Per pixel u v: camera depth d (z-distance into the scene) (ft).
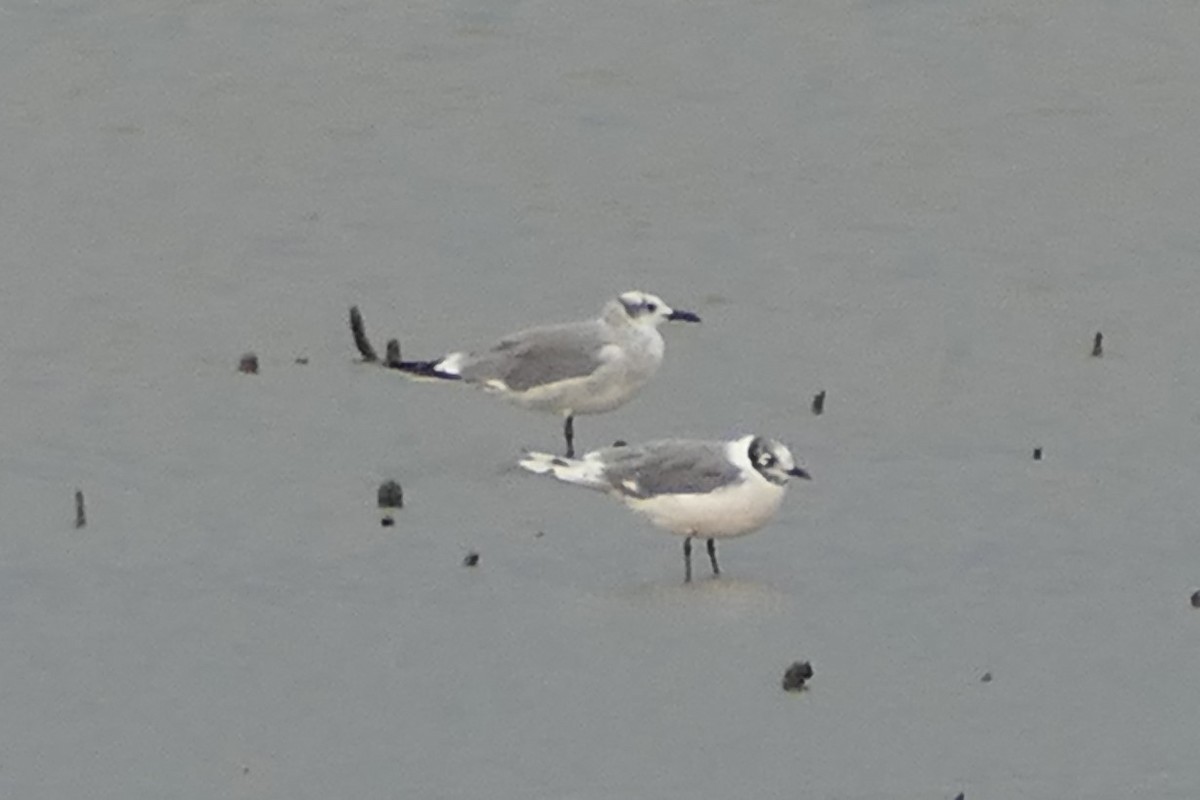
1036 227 95.91
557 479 71.36
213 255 93.61
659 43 111.24
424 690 61.77
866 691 61.82
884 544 69.87
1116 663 63.36
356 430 78.33
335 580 67.62
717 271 92.07
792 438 77.51
